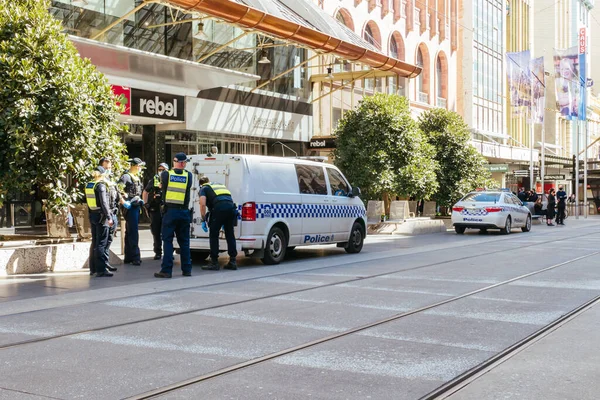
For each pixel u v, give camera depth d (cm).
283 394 480
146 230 2314
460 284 1033
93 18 2025
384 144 2467
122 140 2380
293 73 2991
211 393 481
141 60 1903
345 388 495
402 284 1034
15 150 1145
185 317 763
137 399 464
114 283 1048
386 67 2698
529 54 3719
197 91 2373
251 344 632
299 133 3008
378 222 2367
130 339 651
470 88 4847
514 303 862
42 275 1146
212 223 1227
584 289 984
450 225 2827
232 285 1025
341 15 3369
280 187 1352
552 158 5103
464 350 613
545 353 607
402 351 609
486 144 4538
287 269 1246
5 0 1184
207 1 1809
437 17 4369
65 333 677
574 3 8094
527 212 2567
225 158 1291
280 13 2194
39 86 1148
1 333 677
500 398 477
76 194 1237
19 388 492
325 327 711
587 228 2880
